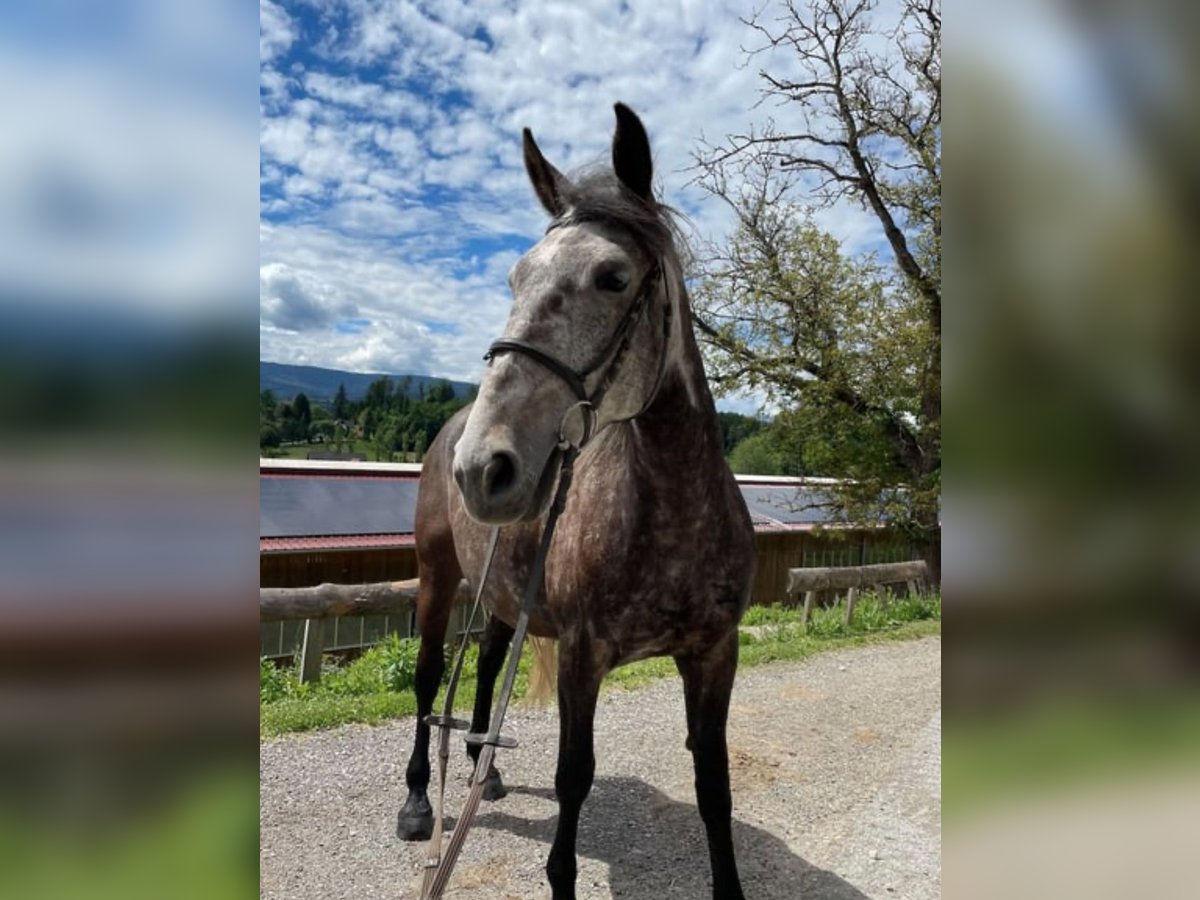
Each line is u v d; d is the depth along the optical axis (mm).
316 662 5434
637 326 1870
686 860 2951
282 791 3570
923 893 2699
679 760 4047
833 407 13102
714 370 13570
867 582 8711
